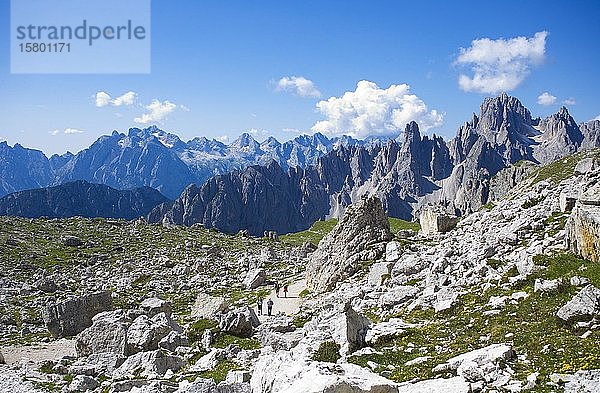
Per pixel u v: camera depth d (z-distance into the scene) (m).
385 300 42.31
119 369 35.91
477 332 29.28
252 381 20.61
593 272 32.59
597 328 25.27
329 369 18.47
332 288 60.59
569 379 20.12
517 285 34.84
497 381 20.94
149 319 43.91
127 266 98.06
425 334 31.38
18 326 58.06
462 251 49.41
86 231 134.38
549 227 45.81
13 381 33.00
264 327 43.62
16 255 101.06
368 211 67.12
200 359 35.94
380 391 16.83
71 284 83.75
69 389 31.05
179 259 106.31
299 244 143.12
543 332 26.47
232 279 84.88
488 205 99.75
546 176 112.19
